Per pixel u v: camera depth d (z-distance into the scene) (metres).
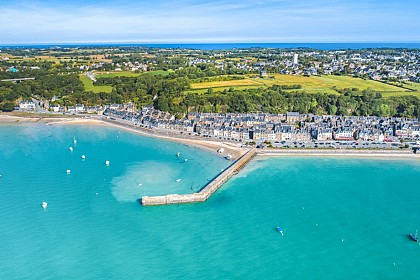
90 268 116.38
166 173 194.38
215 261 120.06
